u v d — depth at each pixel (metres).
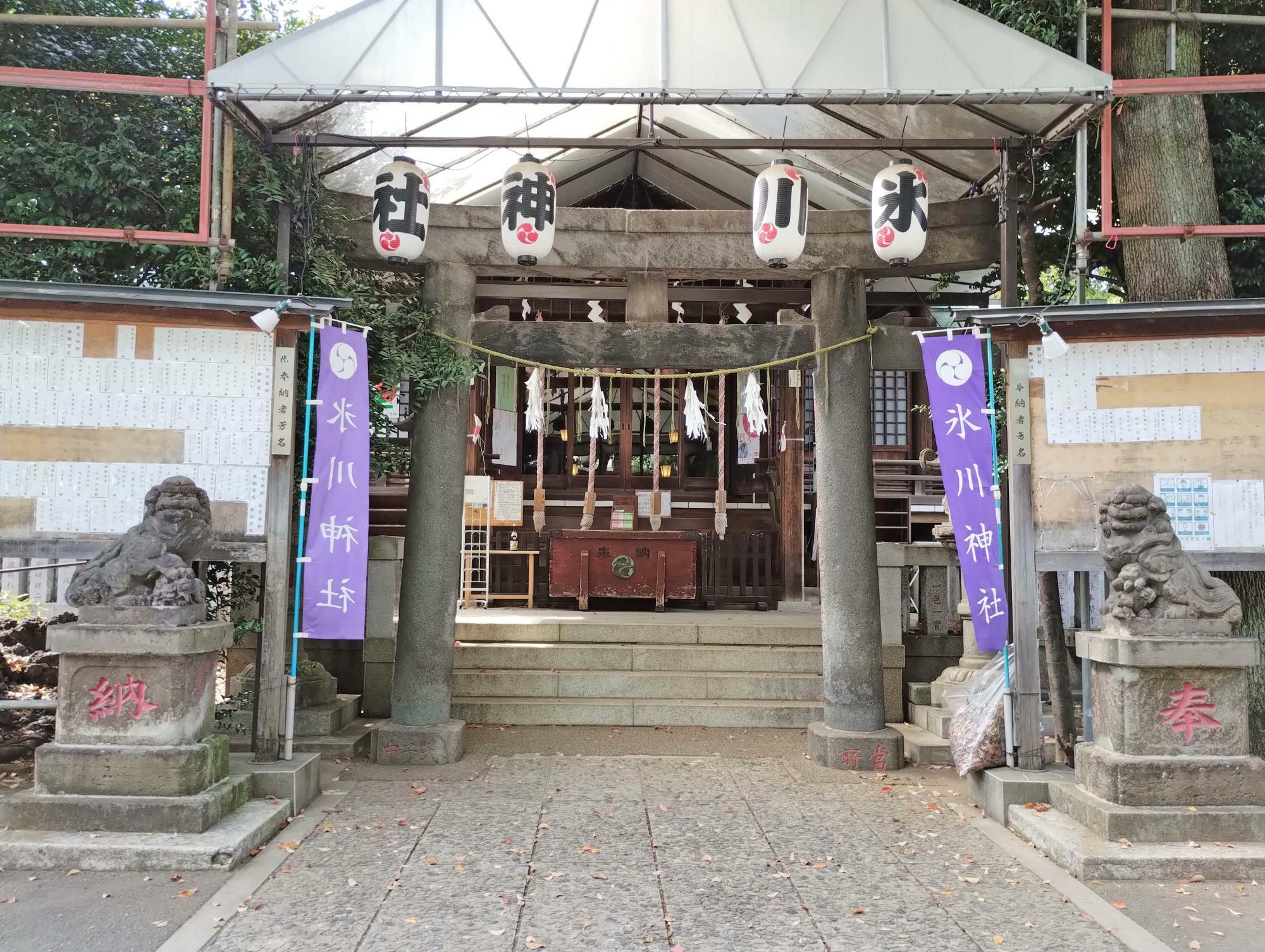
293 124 6.37
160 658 4.89
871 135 7.02
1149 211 6.83
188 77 7.61
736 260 7.14
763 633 9.00
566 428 14.23
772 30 5.53
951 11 5.51
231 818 5.00
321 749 6.98
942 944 3.89
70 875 4.43
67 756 4.80
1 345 5.67
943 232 6.97
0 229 5.68
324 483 6.00
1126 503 5.14
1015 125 6.34
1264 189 7.59
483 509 12.16
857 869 4.76
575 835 5.23
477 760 6.92
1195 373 5.77
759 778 6.51
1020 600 5.80
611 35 5.53
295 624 5.90
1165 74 6.97
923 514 14.13
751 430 11.58
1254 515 5.68
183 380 5.80
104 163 6.75
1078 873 4.59
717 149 7.01
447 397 7.11
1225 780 4.87
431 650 6.99
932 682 8.20
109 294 5.54
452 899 4.30
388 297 7.65
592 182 11.11
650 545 11.33
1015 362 5.90
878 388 14.37
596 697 8.30
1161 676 5.00
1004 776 5.62
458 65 5.50
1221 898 4.34
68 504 5.66
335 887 4.41
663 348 7.14
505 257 7.20
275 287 6.47
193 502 5.23
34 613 8.85
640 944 3.87
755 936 3.96
